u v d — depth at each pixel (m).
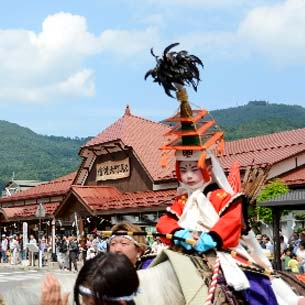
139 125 40.28
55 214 40.16
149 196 35.69
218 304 5.43
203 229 6.01
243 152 33.62
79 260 26.69
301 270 17.64
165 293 5.41
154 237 6.45
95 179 41.38
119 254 3.78
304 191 19.08
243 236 6.40
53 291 4.18
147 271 5.53
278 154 31.48
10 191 71.00
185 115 6.21
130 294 3.72
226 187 6.27
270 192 25.34
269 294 5.95
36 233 47.25
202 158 6.06
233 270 5.67
